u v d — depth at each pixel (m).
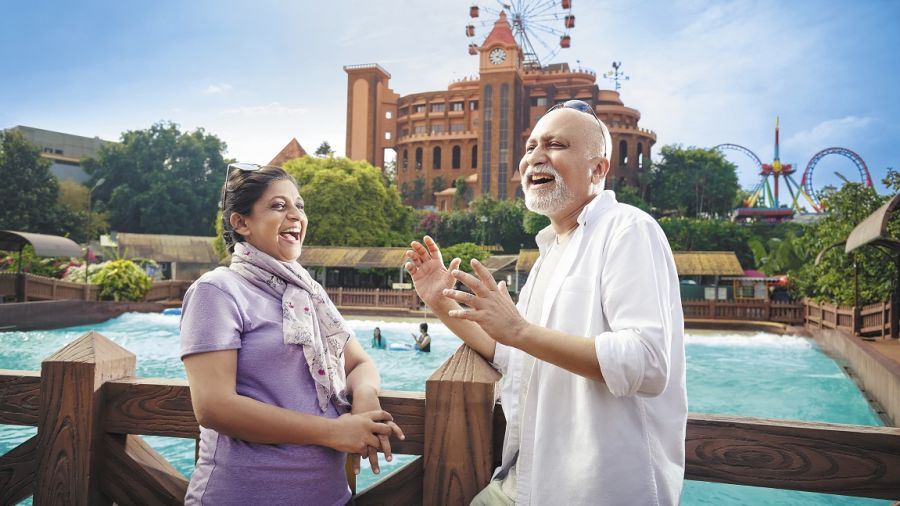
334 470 1.60
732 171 72.50
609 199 1.72
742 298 25.59
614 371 1.30
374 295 27.00
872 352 9.67
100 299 21.80
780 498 5.37
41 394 1.84
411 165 84.56
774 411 9.01
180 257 36.50
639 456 1.41
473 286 1.42
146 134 69.00
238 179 1.68
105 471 1.89
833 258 17.52
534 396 1.56
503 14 80.12
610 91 82.56
